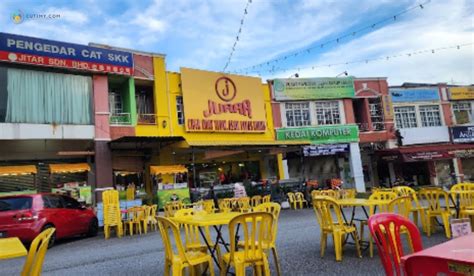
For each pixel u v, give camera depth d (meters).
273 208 6.27
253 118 20.66
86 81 15.91
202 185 20.38
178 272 5.01
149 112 18.42
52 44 14.89
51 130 14.69
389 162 24.42
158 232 12.23
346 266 6.07
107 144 15.87
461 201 7.97
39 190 15.37
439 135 24.55
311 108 22.70
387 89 24.25
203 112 18.86
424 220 8.55
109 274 6.61
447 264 2.06
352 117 23.27
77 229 11.62
